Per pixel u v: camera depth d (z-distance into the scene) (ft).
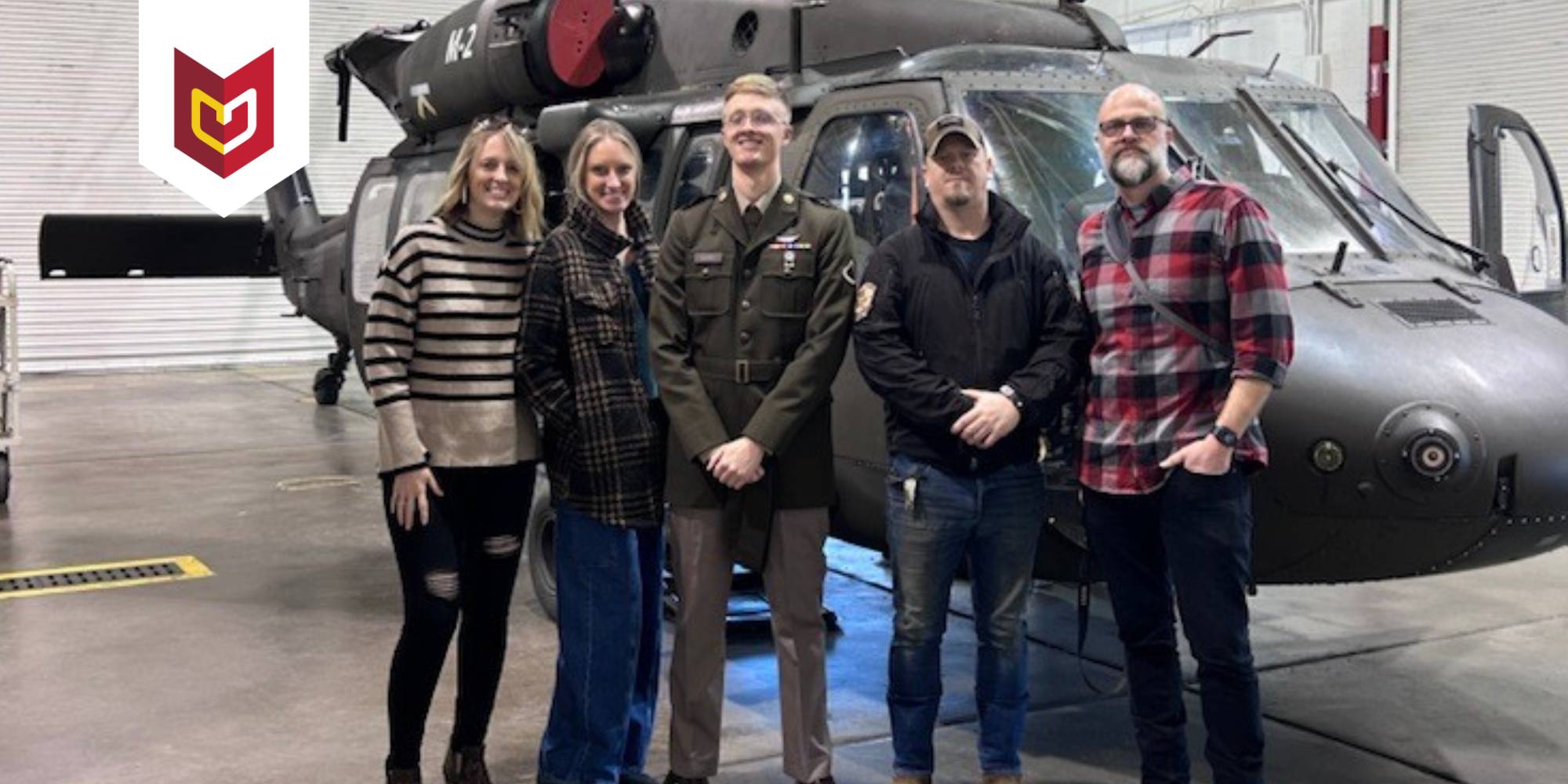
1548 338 11.53
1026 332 10.16
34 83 43.39
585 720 10.64
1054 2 24.50
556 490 10.63
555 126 15.84
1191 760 12.29
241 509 23.86
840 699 14.11
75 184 44.11
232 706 13.74
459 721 11.19
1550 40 32.63
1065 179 12.37
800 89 14.37
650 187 15.81
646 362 10.99
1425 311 11.49
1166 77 13.75
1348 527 10.80
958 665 15.25
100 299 44.93
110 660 15.26
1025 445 10.29
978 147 10.07
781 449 10.12
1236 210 9.34
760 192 10.39
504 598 10.91
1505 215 30.89
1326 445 10.61
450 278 10.18
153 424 34.12
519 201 10.37
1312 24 36.09
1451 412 10.43
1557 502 10.74
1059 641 16.34
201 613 17.26
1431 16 34.88
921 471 10.23
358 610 17.43
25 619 16.99
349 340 24.68
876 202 12.87
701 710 10.75
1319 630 16.55
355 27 46.75
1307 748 12.62
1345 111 14.74
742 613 16.37
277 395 39.93
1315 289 11.67
